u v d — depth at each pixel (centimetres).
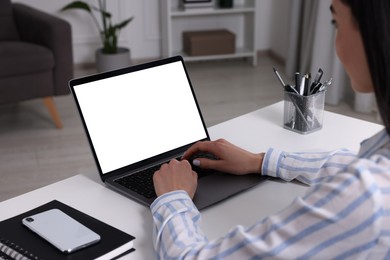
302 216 74
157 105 136
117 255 96
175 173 112
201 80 428
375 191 70
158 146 134
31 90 321
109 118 127
